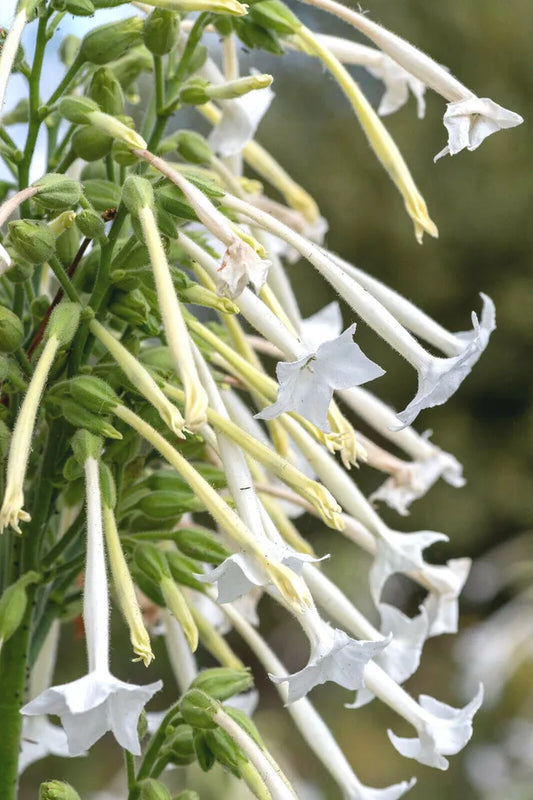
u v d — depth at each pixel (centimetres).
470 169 330
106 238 68
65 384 68
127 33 70
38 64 69
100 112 68
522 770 191
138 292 70
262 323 65
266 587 66
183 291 67
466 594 275
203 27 72
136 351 70
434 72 69
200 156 76
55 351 66
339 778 74
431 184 330
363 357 61
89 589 63
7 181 76
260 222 67
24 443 63
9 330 68
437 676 271
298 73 321
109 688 60
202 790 129
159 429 69
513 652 193
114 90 71
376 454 84
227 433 66
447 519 309
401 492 83
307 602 62
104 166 75
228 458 66
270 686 265
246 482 65
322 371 62
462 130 65
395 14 339
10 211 65
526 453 320
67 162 70
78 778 222
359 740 247
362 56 81
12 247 69
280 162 330
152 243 65
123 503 73
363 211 330
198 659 242
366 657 63
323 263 66
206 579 62
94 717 60
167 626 80
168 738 70
